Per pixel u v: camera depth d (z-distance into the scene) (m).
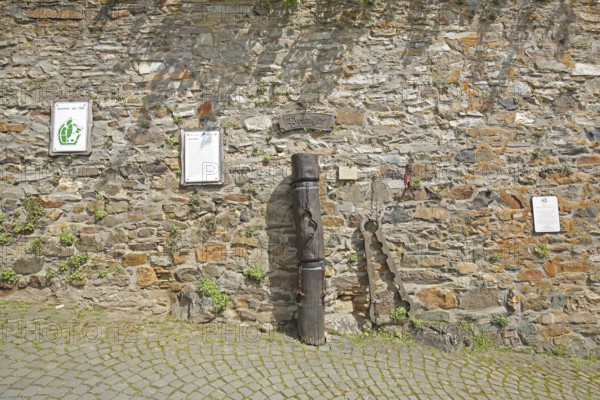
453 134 4.22
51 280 3.94
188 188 4.07
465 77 4.26
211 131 4.10
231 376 2.91
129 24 4.13
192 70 4.14
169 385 2.73
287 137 4.14
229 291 4.00
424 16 4.26
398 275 4.07
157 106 4.10
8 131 4.02
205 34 4.16
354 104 4.19
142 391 2.63
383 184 4.16
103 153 4.05
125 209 4.02
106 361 2.97
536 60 4.30
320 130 4.14
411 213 4.15
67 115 4.05
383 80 4.21
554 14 4.32
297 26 4.20
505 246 4.17
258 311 3.98
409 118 4.21
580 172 4.25
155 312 3.95
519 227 4.19
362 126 4.19
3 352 2.97
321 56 4.20
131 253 4.00
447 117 4.22
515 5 4.32
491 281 4.14
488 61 4.28
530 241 4.19
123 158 4.05
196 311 3.84
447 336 3.83
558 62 4.32
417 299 4.09
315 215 3.74
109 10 4.12
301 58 4.20
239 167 4.09
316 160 3.82
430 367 3.39
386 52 4.23
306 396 2.74
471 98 4.25
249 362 3.15
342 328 3.94
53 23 4.09
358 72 4.21
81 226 4.00
